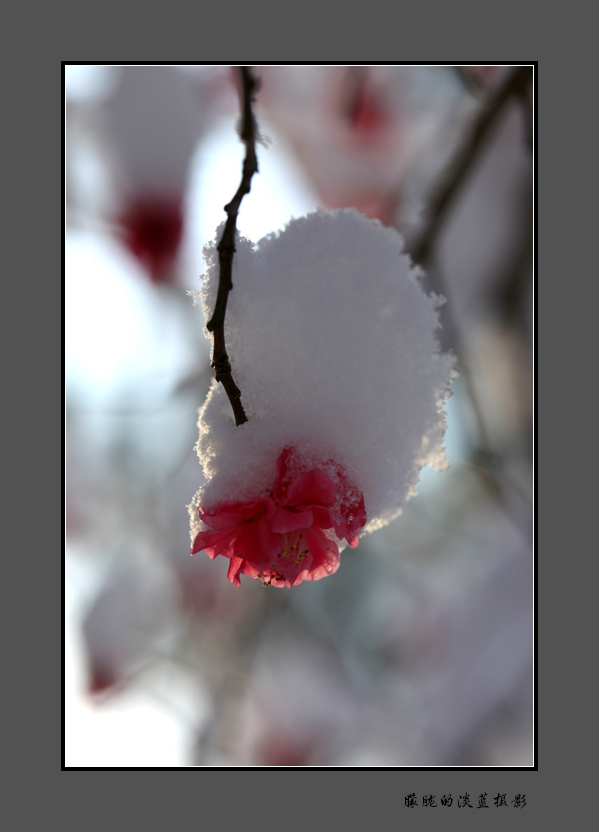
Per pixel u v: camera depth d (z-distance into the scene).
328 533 0.39
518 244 0.61
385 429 0.39
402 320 0.39
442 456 0.40
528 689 0.66
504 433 0.64
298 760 0.70
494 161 0.62
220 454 0.38
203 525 0.39
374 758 0.69
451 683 0.70
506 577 0.71
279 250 0.39
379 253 0.40
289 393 0.39
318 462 0.38
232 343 0.39
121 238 0.59
